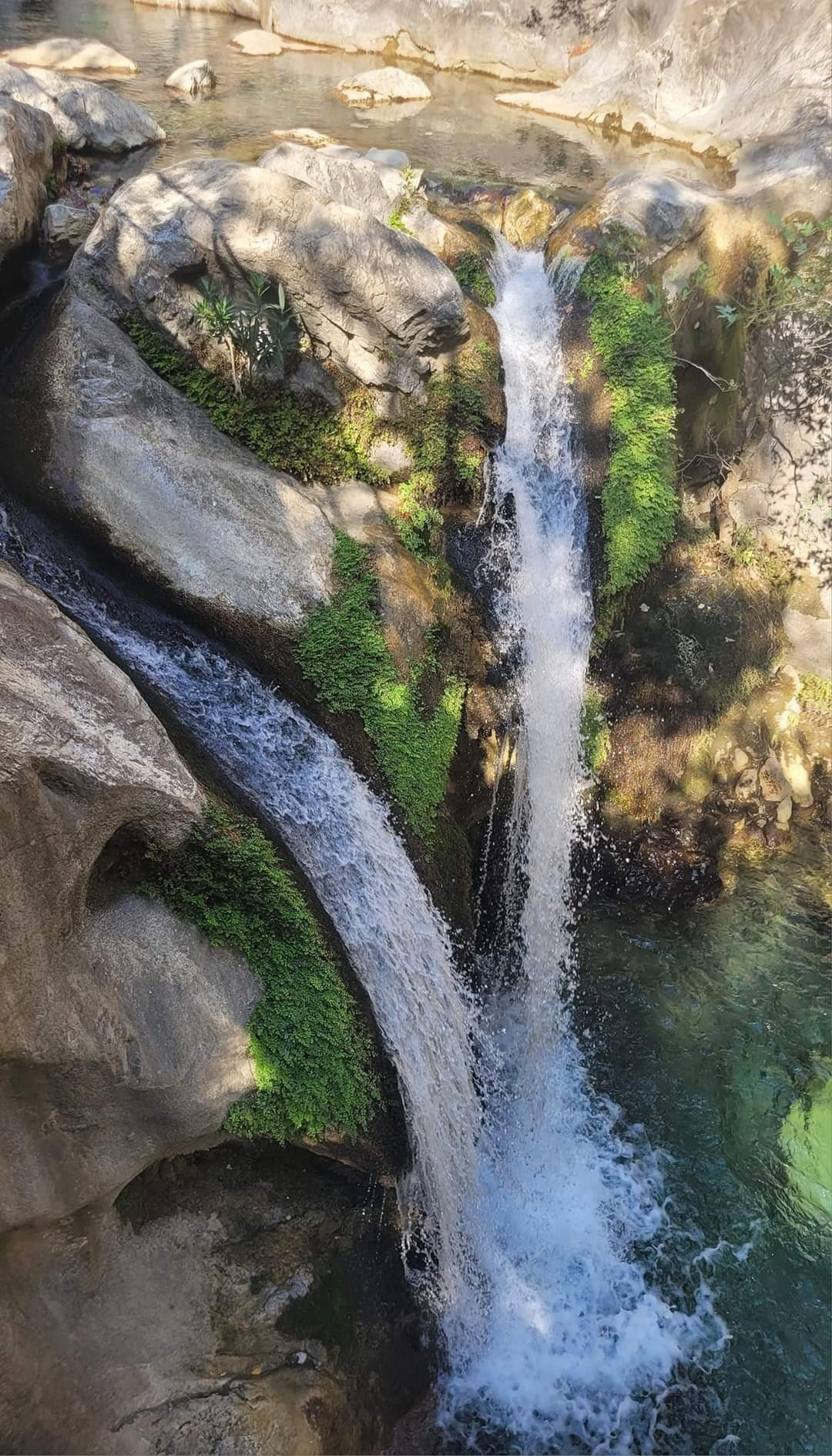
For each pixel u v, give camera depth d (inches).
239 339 211.9
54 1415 148.1
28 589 152.2
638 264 278.7
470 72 494.3
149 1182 175.0
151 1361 159.6
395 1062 186.4
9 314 220.2
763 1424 185.8
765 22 378.3
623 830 289.4
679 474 304.3
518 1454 179.8
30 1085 144.6
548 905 262.5
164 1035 159.8
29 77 299.0
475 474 246.2
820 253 295.3
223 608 198.5
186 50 470.0
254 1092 171.6
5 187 219.6
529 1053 236.4
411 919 202.1
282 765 195.5
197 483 205.2
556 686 259.8
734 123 373.1
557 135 406.6
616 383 272.5
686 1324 199.2
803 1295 203.2
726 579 311.4
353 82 431.2
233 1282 172.9
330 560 212.4
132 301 213.9
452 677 226.8
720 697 303.9
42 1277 155.0
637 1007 254.4
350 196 261.1
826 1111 233.9
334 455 231.1
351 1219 186.4
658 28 421.7
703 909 279.6
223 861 171.0
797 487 317.7
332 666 205.0
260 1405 159.6
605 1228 211.9
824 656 327.9
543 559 259.0
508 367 265.0
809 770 313.3
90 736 148.2
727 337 296.5
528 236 309.0
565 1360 192.4
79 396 200.2
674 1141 227.8
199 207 208.8
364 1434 170.9
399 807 210.1
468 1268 199.8
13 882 138.2
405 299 219.5
